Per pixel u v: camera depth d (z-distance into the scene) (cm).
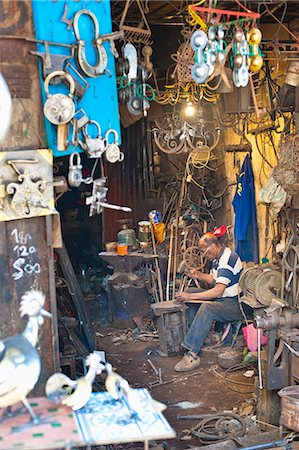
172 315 637
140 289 733
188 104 631
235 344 631
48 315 257
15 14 280
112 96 317
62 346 510
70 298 576
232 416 468
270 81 558
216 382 561
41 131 292
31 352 233
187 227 796
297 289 495
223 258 626
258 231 699
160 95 674
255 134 622
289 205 520
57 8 289
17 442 217
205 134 670
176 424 475
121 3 479
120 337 705
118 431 228
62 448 228
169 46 852
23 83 285
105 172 936
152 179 927
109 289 746
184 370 590
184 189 838
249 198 691
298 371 430
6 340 236
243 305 614
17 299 291
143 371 598
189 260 758
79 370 513
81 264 971
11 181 282
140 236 805
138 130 923
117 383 255
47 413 242
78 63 297
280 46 484
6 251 287
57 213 295
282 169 464
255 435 397
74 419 237
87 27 301
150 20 555
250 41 369
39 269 297
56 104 285
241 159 734
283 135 543
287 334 435
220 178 820
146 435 226
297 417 375
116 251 766
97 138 311
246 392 535
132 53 386
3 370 225
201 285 739
